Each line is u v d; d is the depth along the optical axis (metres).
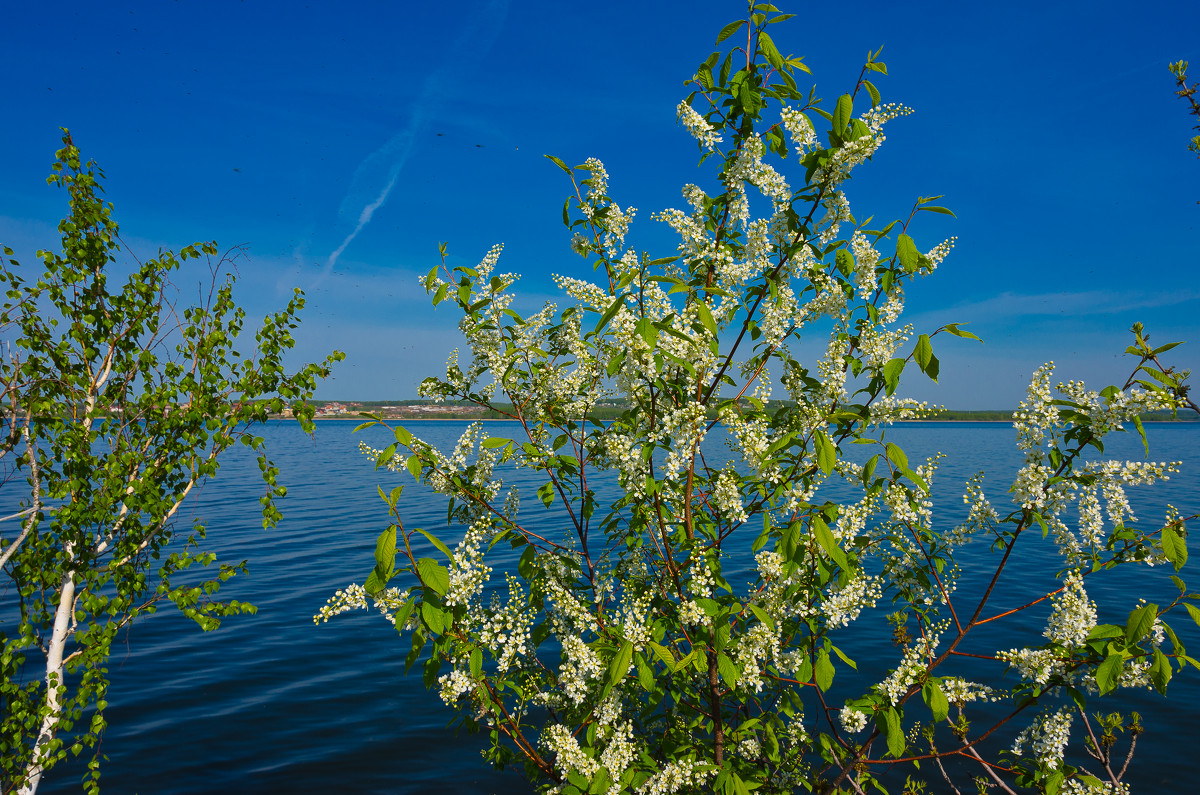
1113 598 11.88
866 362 3.64
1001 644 10.02
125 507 4.86
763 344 4.15
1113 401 3.19
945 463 37.12
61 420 4.81
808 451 3.62
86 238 5.03
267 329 5.24
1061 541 3.36
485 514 4.20
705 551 3.66
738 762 3.99
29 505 4.82
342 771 7.34
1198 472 32.94
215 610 4.89
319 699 8.98
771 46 3.53
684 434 3.62
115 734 8.02
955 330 2.90
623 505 3.78
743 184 3.77
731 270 3.85
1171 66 3.69
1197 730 7.54
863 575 3.85
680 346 3.62
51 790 6.84
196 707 8.72
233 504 24.36
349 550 16.53
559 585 4.03
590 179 4.19
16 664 4.54
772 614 3.85
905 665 3.47
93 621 4.61
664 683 4.30
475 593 3.79
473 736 8.12
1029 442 3.39
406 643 10.95
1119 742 7.34
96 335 5.05
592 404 4.31
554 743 3.57
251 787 7.03
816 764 5.79
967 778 6.73
